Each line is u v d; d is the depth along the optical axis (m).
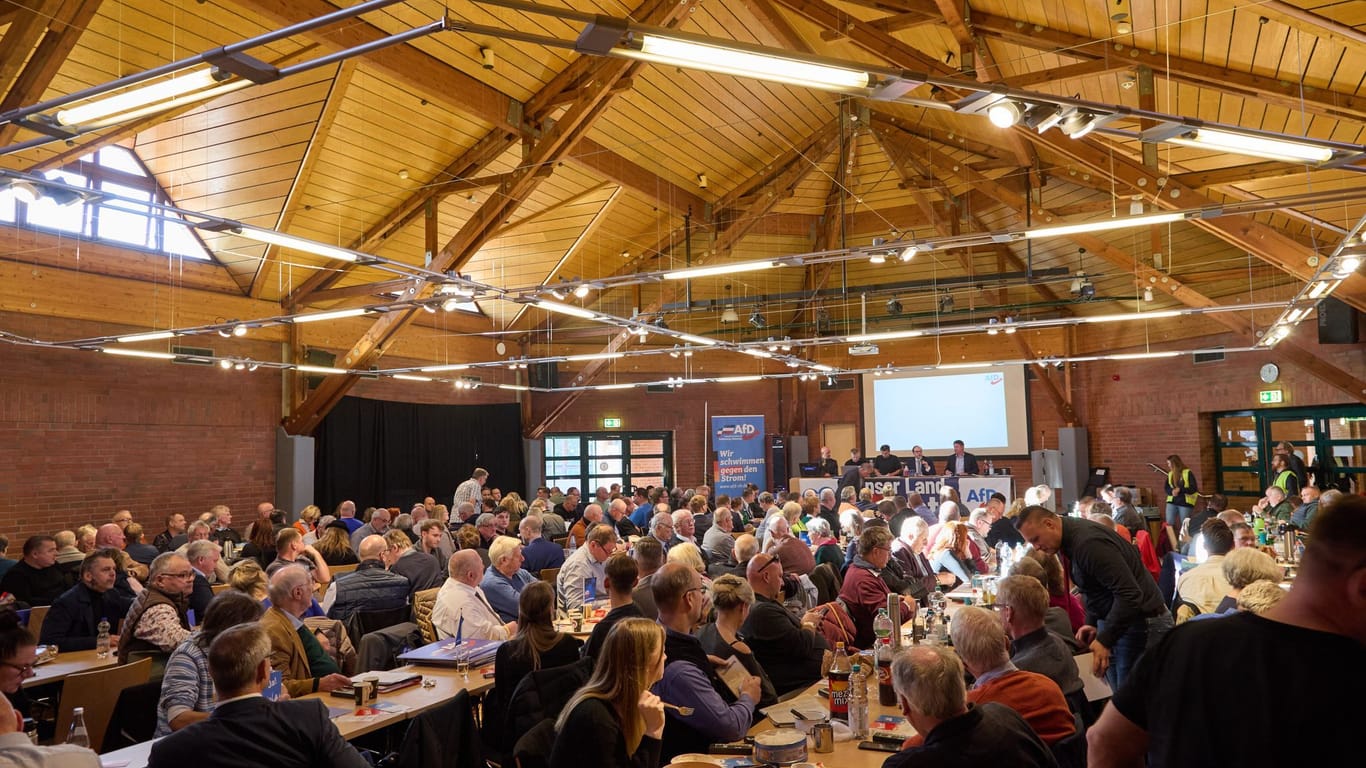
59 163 8.28
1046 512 4.77
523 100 10.43
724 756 3.39
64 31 7.17
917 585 6.97
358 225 12.12
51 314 10.71
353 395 14.90
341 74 9.11
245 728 2.89
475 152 11.20
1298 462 13.05
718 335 19.61
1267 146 4.56
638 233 14.87
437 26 3.29
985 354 18.39
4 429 10.26
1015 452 18.03
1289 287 13.74
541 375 18.22
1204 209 7.25
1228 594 5.35
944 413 18.69
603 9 9.09
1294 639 1.54
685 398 19.41
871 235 16.98
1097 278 16.11
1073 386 17.75
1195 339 15.57
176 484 12.12
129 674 4.78
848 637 5.46
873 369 15.36
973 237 7.87
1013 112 3.93
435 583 7.61
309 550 8.15
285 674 4.55
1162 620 4.67
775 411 19.98
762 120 12.92
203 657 4.08
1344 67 6.41
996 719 2.57
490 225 10.87
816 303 18.73
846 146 13.90
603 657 3.14
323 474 14.30
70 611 6.17
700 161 13.45
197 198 11.45
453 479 16.58
